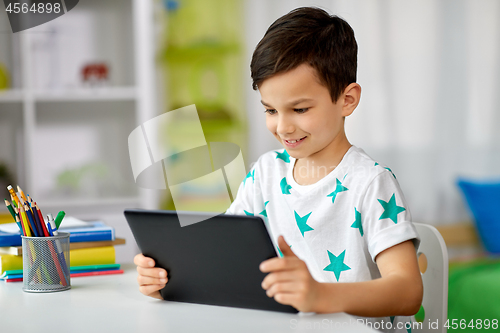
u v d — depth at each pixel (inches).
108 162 100.8
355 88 34.8
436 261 35.2
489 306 71.0
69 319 26.0
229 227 25.7
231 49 98.8
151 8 91.7
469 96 104.9
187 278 28.4
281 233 39.3
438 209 104.5
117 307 28.2
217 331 23.8
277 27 33.6
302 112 32.6
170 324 25.0
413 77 103.0
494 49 105.0
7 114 97.1
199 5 99.5
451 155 104.7
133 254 88.0
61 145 99.3
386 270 29.9
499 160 105.9
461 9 103.8
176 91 99.6
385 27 101.7
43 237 31.6
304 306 24.9
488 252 92.1
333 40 33.2
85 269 36.7
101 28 99.1
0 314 27.0
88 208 92.2
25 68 91.1
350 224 34.9
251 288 26.8
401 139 103.4
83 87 97.1
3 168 95.1
